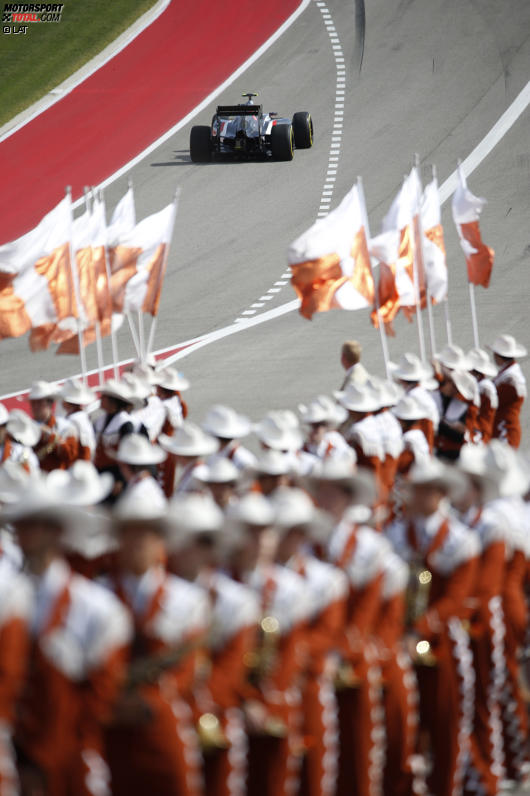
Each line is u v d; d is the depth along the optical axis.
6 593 20.17
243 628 22.86
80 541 21.61
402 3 172.62
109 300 56.03
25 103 153.00
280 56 159.88
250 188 122.69
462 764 28.91
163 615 21.67
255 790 24.12
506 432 51.69
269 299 98.19
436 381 48.97
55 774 20.56
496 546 28.73
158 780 21.52
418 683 27.97
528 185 117.19
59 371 86.44
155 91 152.88
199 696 22.52
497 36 157.50
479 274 61.91
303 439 41.19
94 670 20.59
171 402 49.78
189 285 102.25
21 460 39.62
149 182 126.50
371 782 26.47
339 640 25.84
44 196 125.44
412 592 27.88
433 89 144.25
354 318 92.50
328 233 51.41
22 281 50.09
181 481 35.94
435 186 60.12
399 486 40.25
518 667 31.34
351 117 139.75
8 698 19.73
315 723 25.12
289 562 25.23
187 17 176.12
